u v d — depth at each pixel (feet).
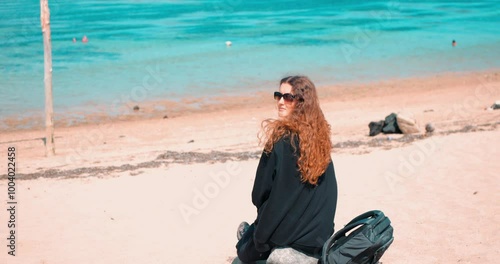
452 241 22.11
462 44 112.98
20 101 71.41
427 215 25.18
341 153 38.50
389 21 142.00
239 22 138.62
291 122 15.74
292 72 88.58
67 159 45.19
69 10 154.71
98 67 91.20
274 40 115.96
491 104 64.39
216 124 60.08
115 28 127.95
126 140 53.47
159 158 41.29
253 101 71.61
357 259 15.35
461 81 83.41
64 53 102.12
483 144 37.52
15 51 103.14
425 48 109.19
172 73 87.10
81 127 60.29
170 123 61.11
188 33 122.93
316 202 15.92
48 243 23.13
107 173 35.47
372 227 15.55
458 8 167.43
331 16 149.48
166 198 29.22
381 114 62.23
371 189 29.50
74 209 27.66
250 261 17.02
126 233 24.27
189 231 24.40
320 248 16.05
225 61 96.12
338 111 65.21
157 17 144.05
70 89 77.30
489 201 26.68
